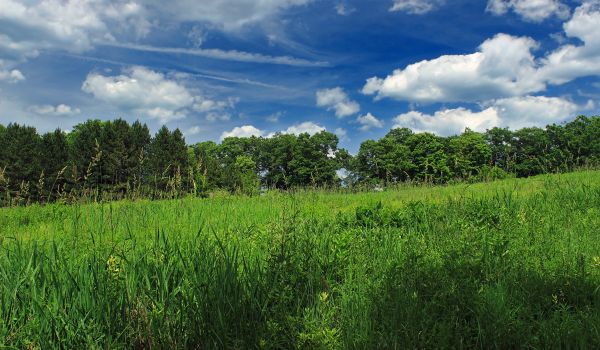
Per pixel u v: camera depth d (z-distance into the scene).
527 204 8.91
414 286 3.95
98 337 3.15
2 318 3.30
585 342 3.04
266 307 3.58
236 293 3.55
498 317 3.43
